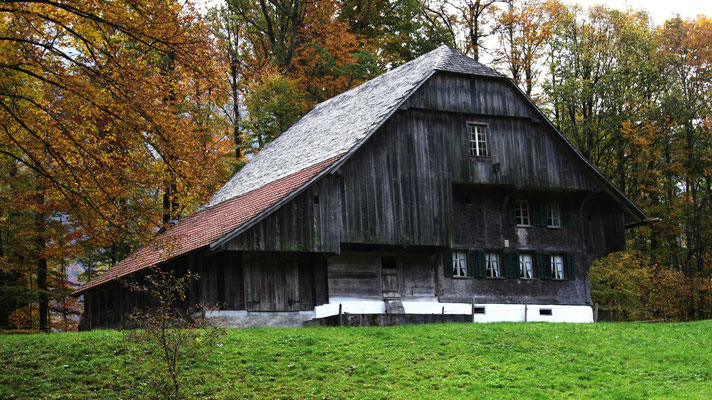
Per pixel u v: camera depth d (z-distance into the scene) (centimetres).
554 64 5338
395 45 5494
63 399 1917
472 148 3441
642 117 5166
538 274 3597
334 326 2900
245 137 4994
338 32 5172
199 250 2914
